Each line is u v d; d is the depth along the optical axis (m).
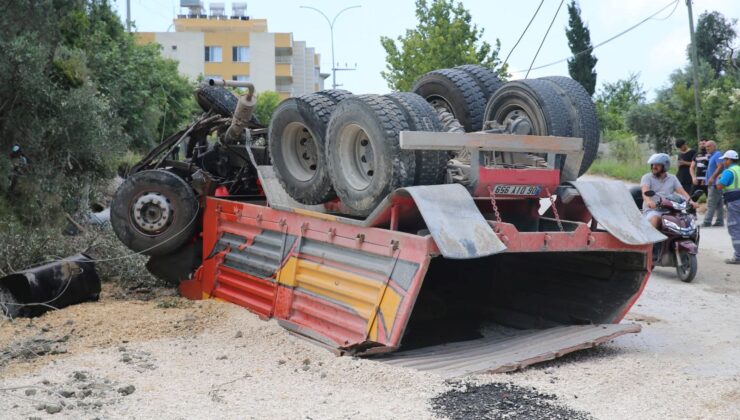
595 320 7.30
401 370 5.74
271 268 7.39
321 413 4.88
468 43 27.69
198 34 71.31
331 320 6.57
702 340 7.27
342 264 6.54
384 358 6.29
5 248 9.06
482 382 5.54
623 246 6.82
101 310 7.85
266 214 7.57
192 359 6.20
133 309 7.92
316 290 6.83
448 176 6.59
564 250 6.47
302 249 7.04
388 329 5.91
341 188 6.68
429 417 4.81
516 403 5.11
